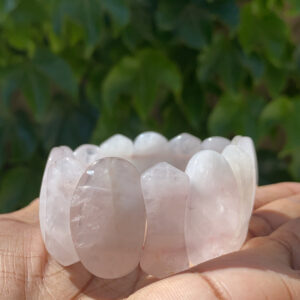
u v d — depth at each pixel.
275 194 0.24
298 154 0.36
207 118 0.39
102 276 0.17
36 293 0.18
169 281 0.15
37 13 0.35
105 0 0.32
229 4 0.33
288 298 0.14
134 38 0.35
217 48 0.35
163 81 0.35
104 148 0.23
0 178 0.39
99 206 0.17
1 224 0.21
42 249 0.19
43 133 0.37
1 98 0.35
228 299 0.14
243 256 0.16
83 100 0.38
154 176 0.17
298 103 0.36
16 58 0.37
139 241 0.17
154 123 0.37
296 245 0.17
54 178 0.18
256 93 0.41
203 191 0.18
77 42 0.38
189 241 0.18
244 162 0.19
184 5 0.34
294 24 0.40
